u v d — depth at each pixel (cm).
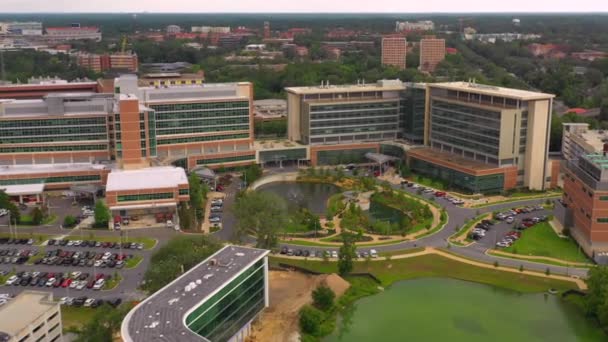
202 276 15275
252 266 16150
